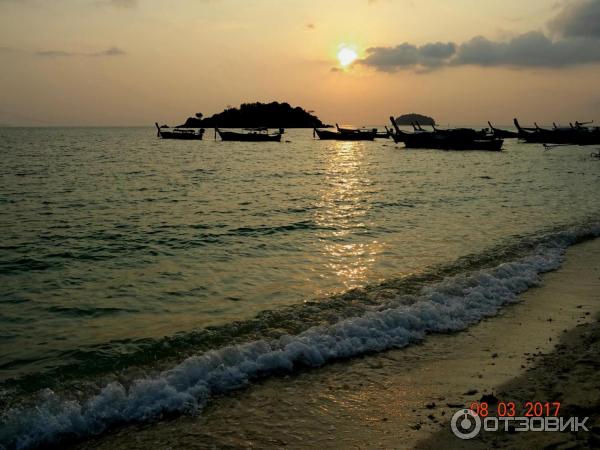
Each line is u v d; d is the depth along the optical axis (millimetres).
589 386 6523
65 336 8586
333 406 6383
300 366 7512
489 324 9180
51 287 11391
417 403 6414
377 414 6176
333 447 5492
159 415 6168
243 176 38656
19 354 7844
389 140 119938
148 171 41750
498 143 65812
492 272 11906
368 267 12875
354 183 33781
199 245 15594
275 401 6508
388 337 8484
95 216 20578
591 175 38500
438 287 10797
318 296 10633
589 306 10039
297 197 26797
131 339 8445
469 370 7316
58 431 5797
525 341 8336
